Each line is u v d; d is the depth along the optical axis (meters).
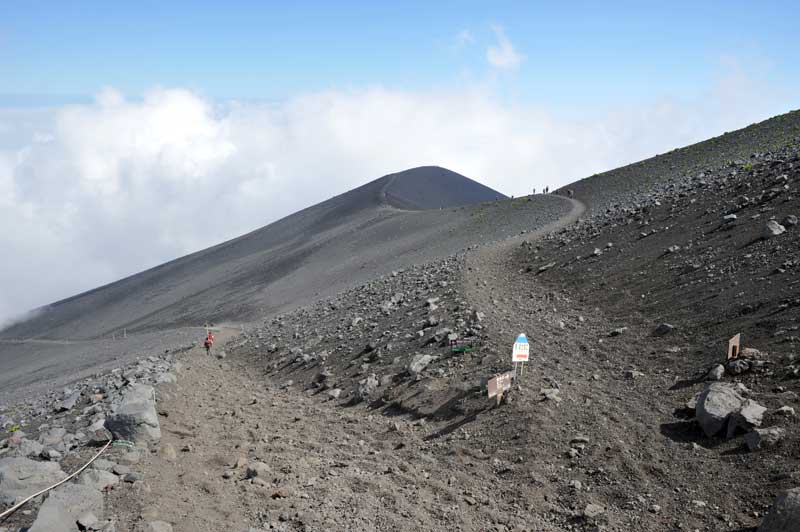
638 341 16.95
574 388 14.70
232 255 124.50
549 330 19.91
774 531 7.78
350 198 138.25
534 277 28.95
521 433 12.98
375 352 23.33
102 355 62.88
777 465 9.64
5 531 8.49
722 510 9.16
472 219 75.31
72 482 10.22
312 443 14.89
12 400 46.25
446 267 37.53
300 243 106.88
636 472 10.67
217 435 15.58
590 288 23.83
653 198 36.28
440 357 19.78
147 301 108.31
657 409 12.78
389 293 35.81
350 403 19.20
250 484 10.83
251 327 50.69
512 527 9.61
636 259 25.11
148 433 13.43
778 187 24.36
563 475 11.18
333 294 55.12
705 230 24.50
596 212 48.31
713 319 16.30
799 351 12.70
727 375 13.08
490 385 14.59
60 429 15.36
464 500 10.68
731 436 10.87
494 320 21.95
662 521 9.23
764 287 16.64
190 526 8.73
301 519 9.22
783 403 11.21
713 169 40.41
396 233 85.75
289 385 24.09
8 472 10.05
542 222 55.38
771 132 53.50
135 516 8.81
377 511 9.90
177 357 33.75
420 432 14.92
